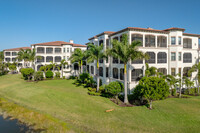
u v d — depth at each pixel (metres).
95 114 15.30
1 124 13.55
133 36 23.92
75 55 37.09
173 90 23.77
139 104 19.25
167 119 13.98
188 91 25.05
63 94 23.25
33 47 48.66
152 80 16.45
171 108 17.11
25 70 37.03
